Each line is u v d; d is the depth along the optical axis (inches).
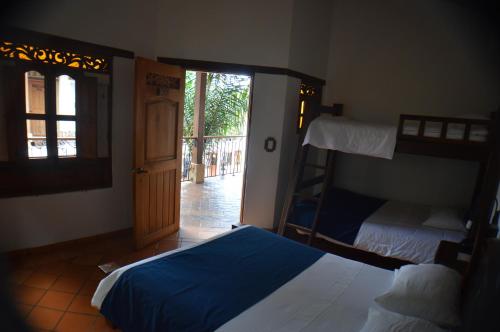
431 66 158.4
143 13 140.6
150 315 67.2
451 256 84.4
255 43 153.2
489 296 51.8
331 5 177.9
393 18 164.9
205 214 183.5
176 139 149.5
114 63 134.8
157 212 142.9
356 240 128.8
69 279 110.7
